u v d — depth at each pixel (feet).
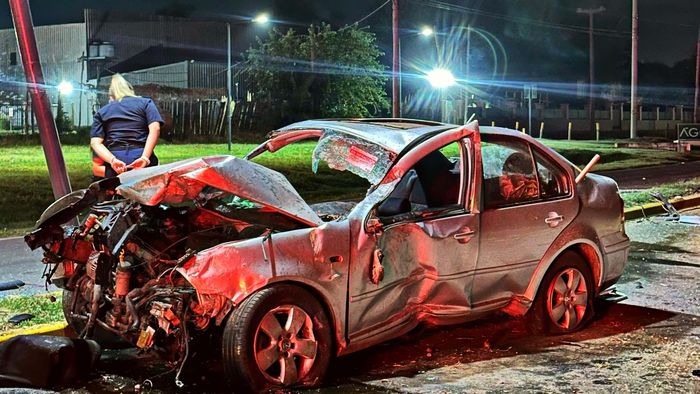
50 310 23.39
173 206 19.54
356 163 19.65
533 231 21.01
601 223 22.63
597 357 20.36
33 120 122.11
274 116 138.82
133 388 18.06
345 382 18.47
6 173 72.90
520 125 174.40
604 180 23.56
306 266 17.39
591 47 185.88
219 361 19.69
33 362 17.85
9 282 28.53
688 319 23.99
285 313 17.33
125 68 152.46
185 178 17.37
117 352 20.77
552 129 181.16
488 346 21.20
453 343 21.50
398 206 20.17
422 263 19.21
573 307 22.29
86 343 18.40
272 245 17.21
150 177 17.57
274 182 18.31
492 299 20.56
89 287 18.94
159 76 148.56
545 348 21.08
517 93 194.18
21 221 48.70
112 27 154.10
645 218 44.96
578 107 214.48
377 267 18.25
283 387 17.16
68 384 18.19
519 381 18.61
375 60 147.43
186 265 16.84
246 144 120.06
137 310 17.31
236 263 16.79
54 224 18.89
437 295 19.52
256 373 16.78
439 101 161.17
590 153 104.83
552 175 22.16
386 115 156.25
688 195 52.85
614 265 23.13
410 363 19.93
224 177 17.51
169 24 162.09
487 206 20.36
